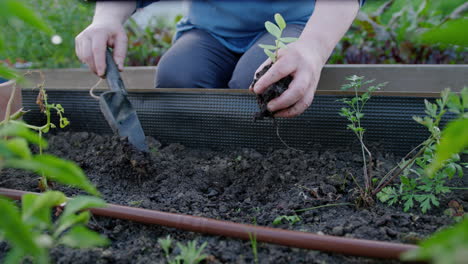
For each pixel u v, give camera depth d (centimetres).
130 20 449
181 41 283
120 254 125
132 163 179
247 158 205
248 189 179
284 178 180
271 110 163
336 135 205
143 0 261
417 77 278
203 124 227
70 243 85
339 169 185
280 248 124
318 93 206
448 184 168
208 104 224
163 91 233
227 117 221
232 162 202
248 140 220
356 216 145
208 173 192
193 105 228
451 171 141
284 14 258
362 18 368
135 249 127
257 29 272
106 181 183
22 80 84
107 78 195
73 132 253
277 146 215
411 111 193
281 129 213
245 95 215
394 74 281
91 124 250
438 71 275
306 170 187
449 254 49
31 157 75
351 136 203
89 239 85
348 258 118
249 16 261
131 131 185
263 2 254
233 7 259
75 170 68
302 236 120
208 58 274
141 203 159
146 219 134
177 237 133
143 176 181
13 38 378
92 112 248
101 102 176
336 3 191
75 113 253
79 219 95
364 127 202
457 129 50
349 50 380
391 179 153
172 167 193
